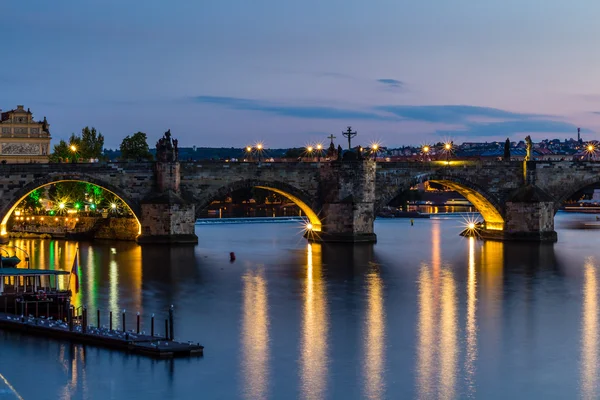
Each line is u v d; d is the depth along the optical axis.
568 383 103.88
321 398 98.06
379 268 180.00
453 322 130.12
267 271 174.50
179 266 179.88
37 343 111.69
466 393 100.31
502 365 109.75
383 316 133.38
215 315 133.00
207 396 97.75
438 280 165.00
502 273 174.12
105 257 192.25
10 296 124.19
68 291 127.69
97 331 114.56
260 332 123.00
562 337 122.19
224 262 186.38
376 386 101.88
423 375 105.69
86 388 98.50
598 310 138.75
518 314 135.62
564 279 167.00
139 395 97.38
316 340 119.25
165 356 108.25
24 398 95.75
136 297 146.00
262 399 97.44
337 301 144.12
